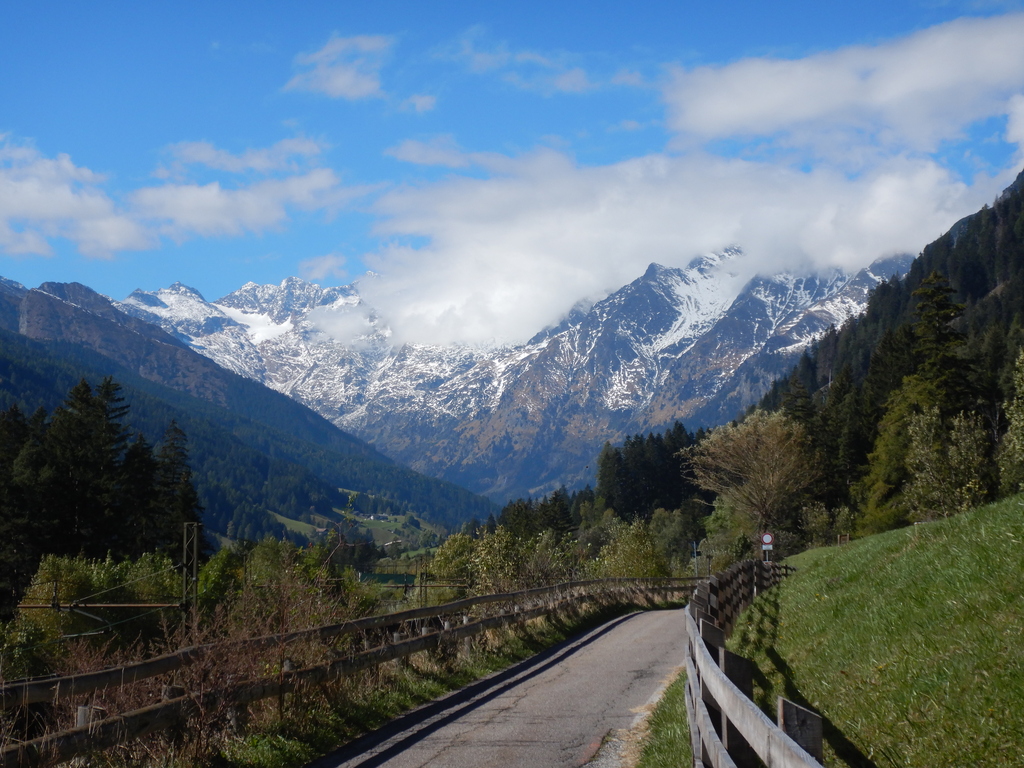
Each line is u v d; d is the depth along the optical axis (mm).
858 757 7023
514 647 18141
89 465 63156
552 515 98875
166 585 29625
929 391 58781
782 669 10953
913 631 9078
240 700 9266
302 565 13836
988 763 5992
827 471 78312
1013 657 7180
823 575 16953
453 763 9023
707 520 88125
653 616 28625
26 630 20141
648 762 8523
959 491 41062
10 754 6660
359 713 11211
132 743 8125
